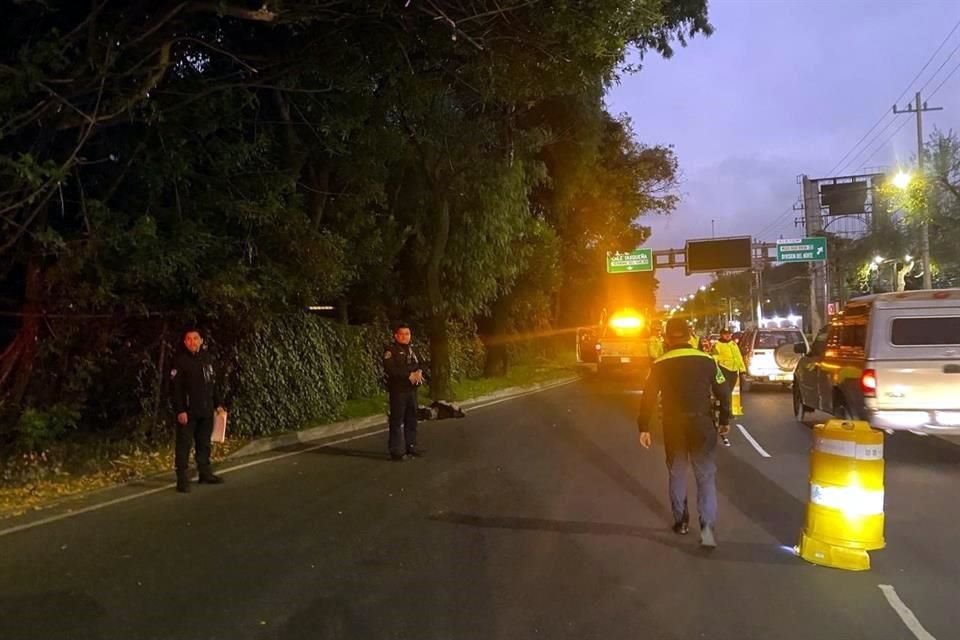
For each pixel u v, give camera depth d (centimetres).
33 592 651
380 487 1067
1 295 1313
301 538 809
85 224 1148
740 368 1814
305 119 1426
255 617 587
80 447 1256
